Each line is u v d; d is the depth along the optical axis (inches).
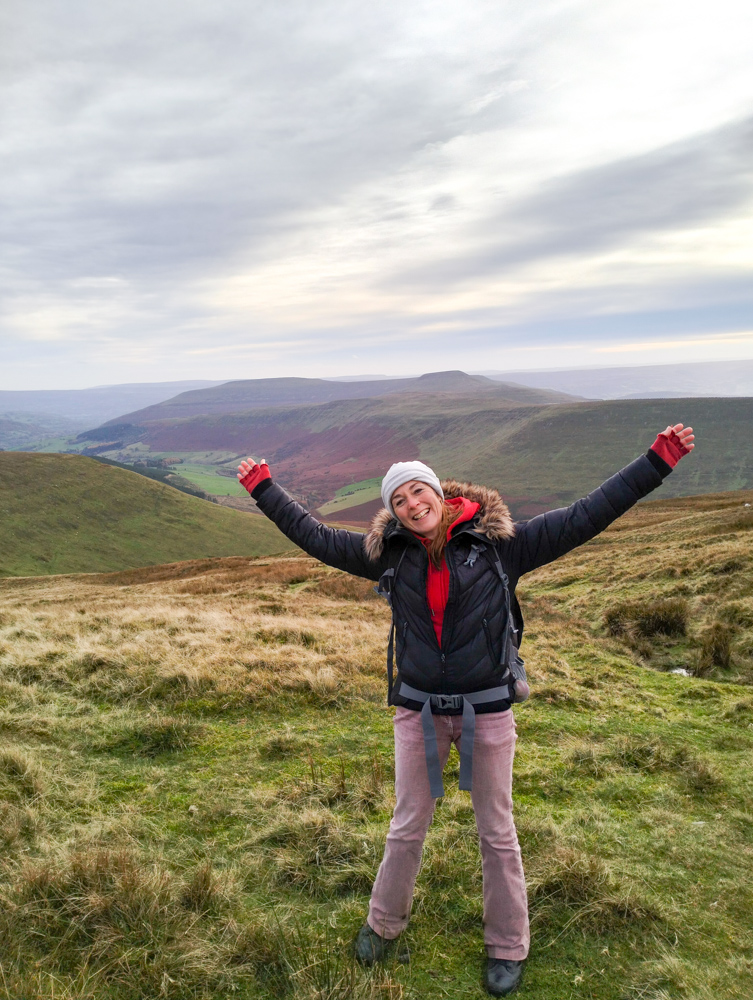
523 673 100.6
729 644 339.6
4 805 140.7
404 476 94.4
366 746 199.0
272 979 96.3
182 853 133.1
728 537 685.9
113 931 103.4
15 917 104.7
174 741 197.6
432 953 104.3
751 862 133.6
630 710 243.6
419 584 95.9
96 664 268.4
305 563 1138.7
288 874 126.5
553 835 142.5
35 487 5339.6
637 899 116.3
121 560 4665.4
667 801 163.0
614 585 570.6
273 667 279.4
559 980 98.4
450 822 148.7
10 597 1370.6
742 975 99.5
